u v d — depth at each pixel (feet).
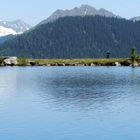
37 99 239.50
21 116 174.50
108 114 178.91
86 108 198.18
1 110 193.16
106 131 142.51
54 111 188.55
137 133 139.23
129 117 170.40
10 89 310.24
